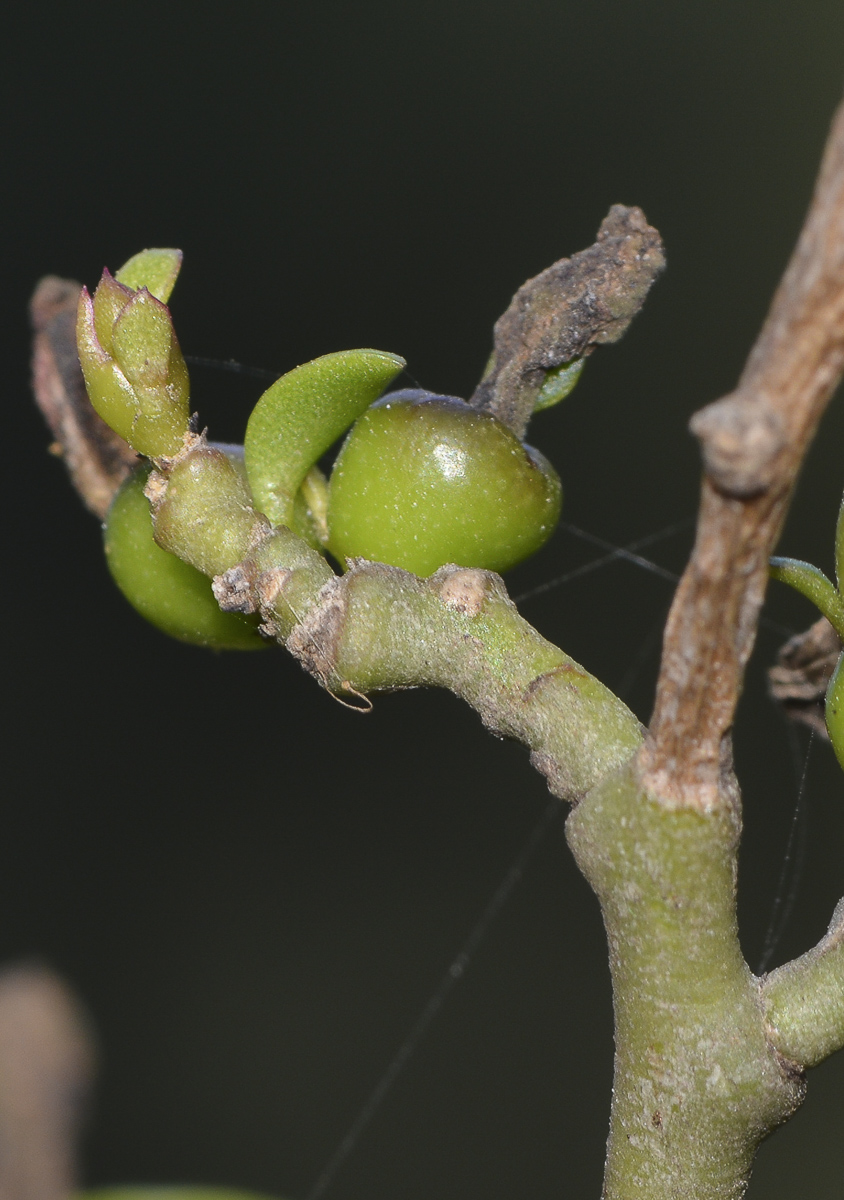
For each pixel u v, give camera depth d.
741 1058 0.14
